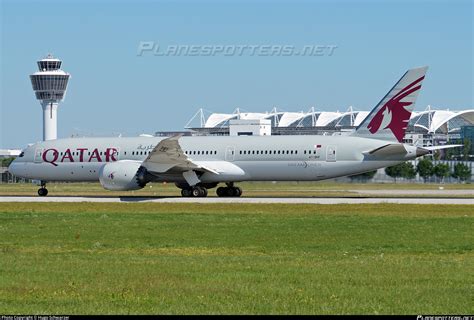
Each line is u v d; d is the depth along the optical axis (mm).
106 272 62125
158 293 53688
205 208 131875
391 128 156875
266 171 161750
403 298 52188
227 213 121562
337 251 76562
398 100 156125
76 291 54438
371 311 48375
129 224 104188
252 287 55656
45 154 177875
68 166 176250
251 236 89500
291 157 160125
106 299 51844
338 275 60531
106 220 110250
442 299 51844
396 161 155500
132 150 171875
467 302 50938
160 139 172625
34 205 143000
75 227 100625
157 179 162750
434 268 64000
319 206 134250
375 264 66250
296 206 134250
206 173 163500
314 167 158875
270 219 110562
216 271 62562
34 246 81375
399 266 65125
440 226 100000
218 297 52375
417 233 92312
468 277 59719
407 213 120688
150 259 69875
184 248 79312
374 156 156000
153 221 108250
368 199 158750
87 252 76375
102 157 173625
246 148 162875
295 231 94625
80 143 176500
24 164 179500
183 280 58500
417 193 196500
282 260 69125
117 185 160250
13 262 67875
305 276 60125
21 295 53156
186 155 165375
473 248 78625
